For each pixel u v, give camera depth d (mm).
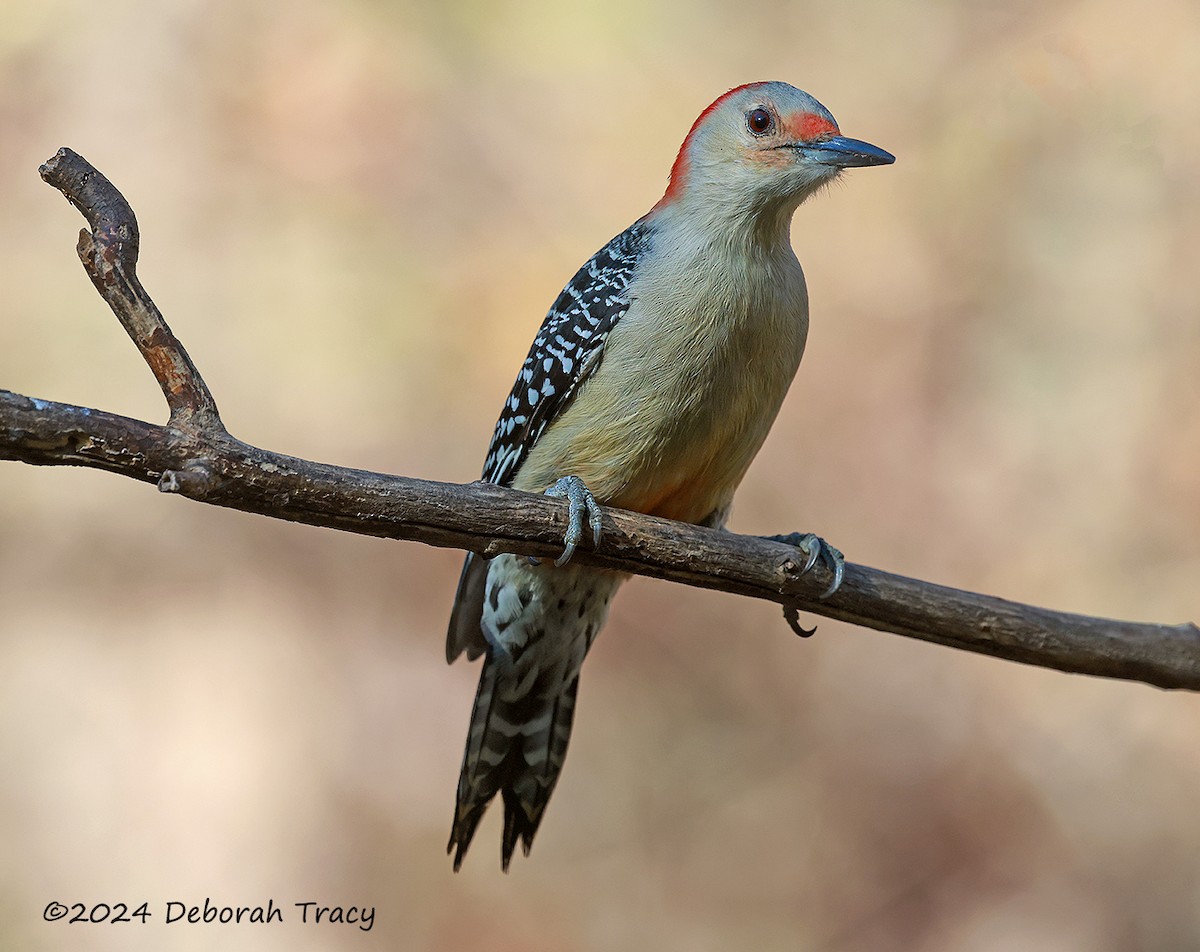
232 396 14672
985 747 13281
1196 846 12680
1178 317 14758
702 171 8438
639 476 8258
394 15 16172
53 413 5879
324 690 13398
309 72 15852
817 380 15094
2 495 13844
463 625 9273
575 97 16250
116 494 13953
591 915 12656
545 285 15383
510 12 16391
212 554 13844
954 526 14398
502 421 8953
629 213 15836
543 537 7074
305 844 12711
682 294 8023
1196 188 15141
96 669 13273
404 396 14914
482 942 12438
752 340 8070
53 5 15734
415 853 12773
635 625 13844
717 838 13125
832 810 13172
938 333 15219
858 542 14469
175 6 15859
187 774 12852
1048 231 15383
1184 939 12398
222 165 15555
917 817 13156
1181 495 14117
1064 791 13031
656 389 8062
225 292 15094
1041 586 14016
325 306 15109
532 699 9078
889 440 14789
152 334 6082
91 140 15461
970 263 15484
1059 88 15742
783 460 14742
